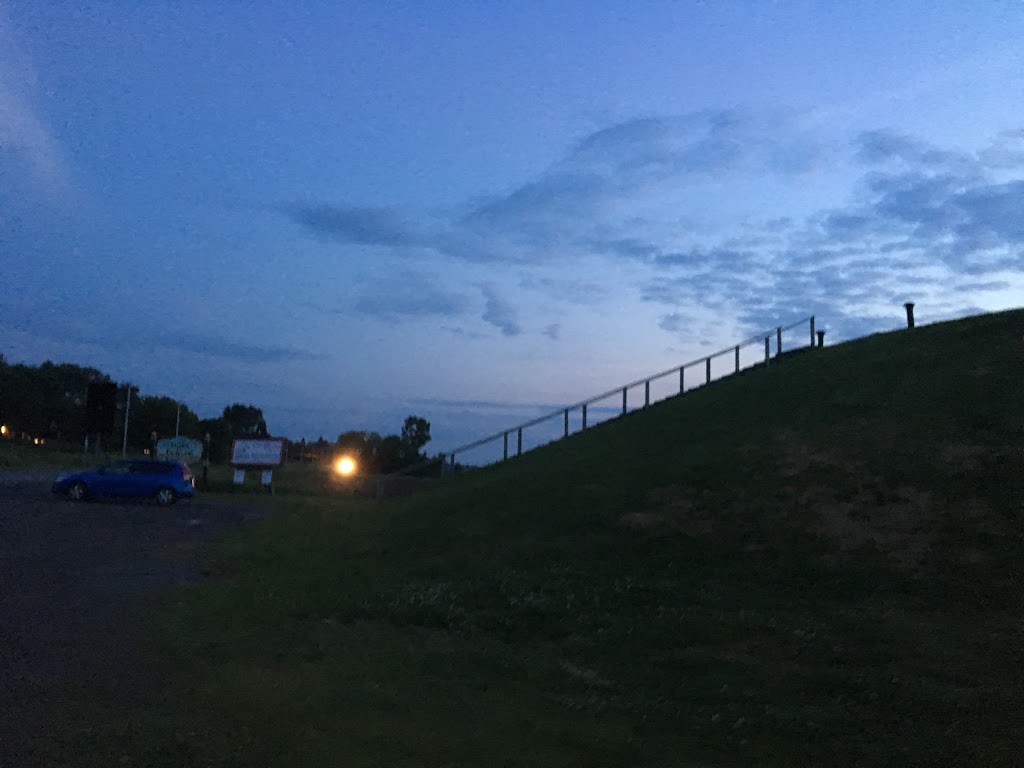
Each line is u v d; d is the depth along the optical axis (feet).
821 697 27.14
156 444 144.77
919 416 61.21
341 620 37.47
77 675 25.88
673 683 28.86
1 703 22.75
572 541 51.83
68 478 100.32
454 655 32.01
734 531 49.78
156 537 64.39
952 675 28.66
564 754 21.84
